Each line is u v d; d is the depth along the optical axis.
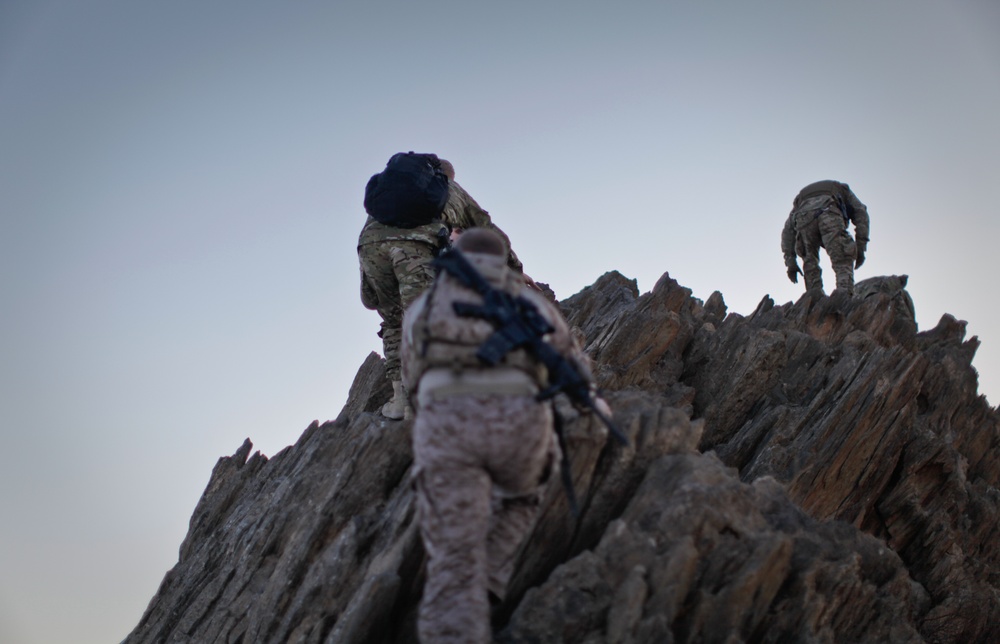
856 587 5.24
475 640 3.83
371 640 4.90
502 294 4.09
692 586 4.72
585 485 5.14
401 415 6.80
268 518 6.63
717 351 8.25
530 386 3.96
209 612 6.48
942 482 7.94
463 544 3.90
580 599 4.56
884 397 7.59
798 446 7.48
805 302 10.05
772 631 4.83
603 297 9.59
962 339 10.58
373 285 6.86
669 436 5.35
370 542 5.52
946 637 7.16
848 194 12.64
